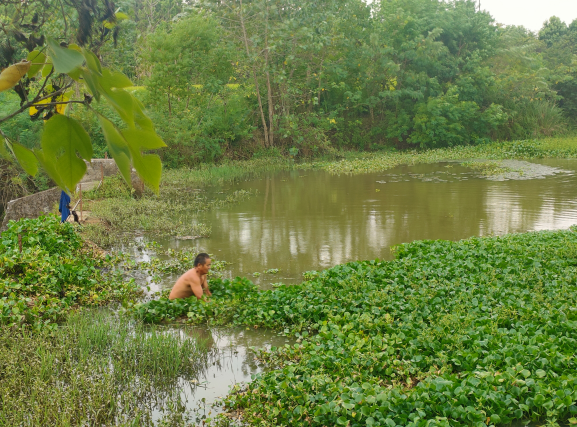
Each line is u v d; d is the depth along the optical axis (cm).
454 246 1059
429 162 2955
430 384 503
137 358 622
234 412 509
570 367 543
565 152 3102
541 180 2134
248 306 771
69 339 657
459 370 577
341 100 3500
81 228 1242
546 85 3806
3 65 107
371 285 825
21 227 1011
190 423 489
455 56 3691
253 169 2750
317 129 3169
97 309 778
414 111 3541
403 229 1330
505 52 3781
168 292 857
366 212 1552
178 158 2678
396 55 3453
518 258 962
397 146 3584
